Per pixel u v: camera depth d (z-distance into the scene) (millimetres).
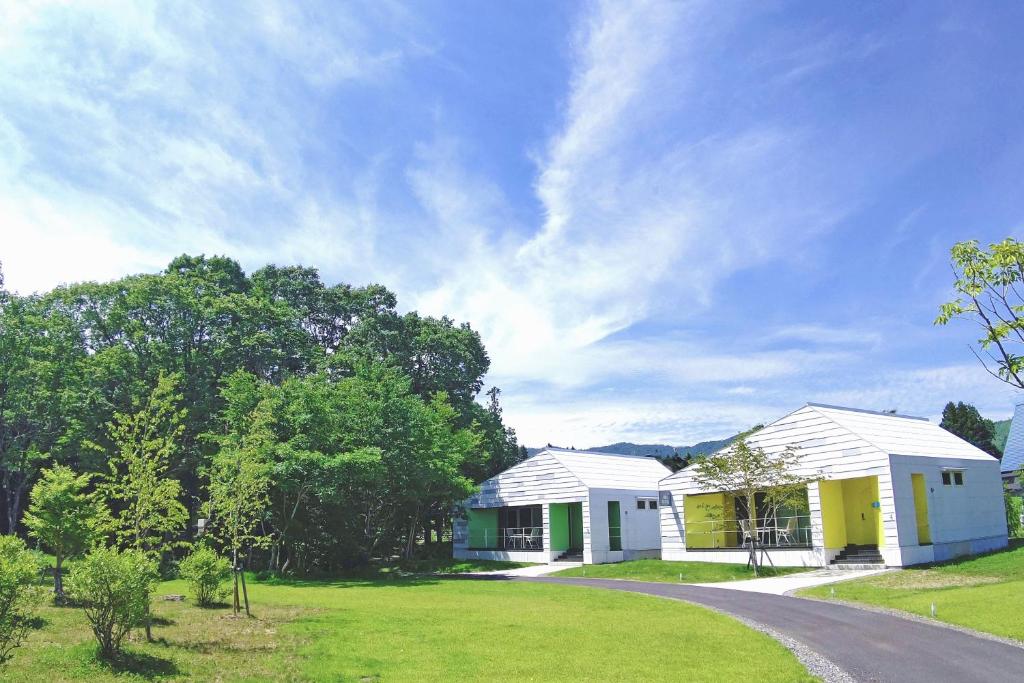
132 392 32344
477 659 11125
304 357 43500
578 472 34062
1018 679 9711
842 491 27328
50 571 20938
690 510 30625
